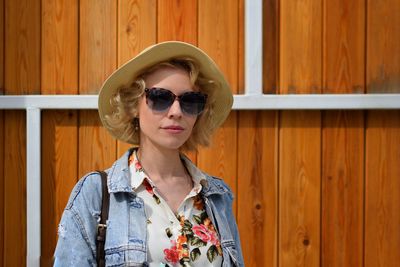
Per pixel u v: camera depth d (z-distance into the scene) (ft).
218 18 8.29
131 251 4.60
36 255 8.29
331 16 8.21
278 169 8.33
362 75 8.21
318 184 8.29
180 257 4.72
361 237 8.29
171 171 5.22
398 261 8.26
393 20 8.17
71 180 8.47
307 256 8.30
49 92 8.41
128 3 8.34
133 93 5.17
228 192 5.74
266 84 8.24
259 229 8.34
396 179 8.25
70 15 8.38
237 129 8.35
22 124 8.48
